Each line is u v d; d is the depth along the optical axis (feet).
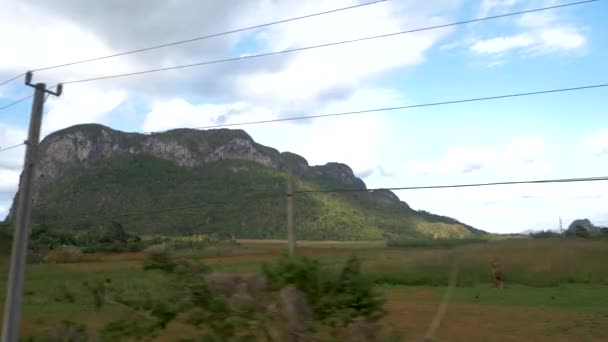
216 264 123.54
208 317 28.48
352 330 28.14
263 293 28.55
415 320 51.67
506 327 47.80
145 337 35.83
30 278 104.83
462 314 55.36
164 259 29.94
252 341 27.68
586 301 66.95
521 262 75.87
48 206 333.62
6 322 37.22
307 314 27.48
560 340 42.47
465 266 67.41
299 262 29.27
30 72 39.75
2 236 114.93
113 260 165.89
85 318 49.52
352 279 29.50
